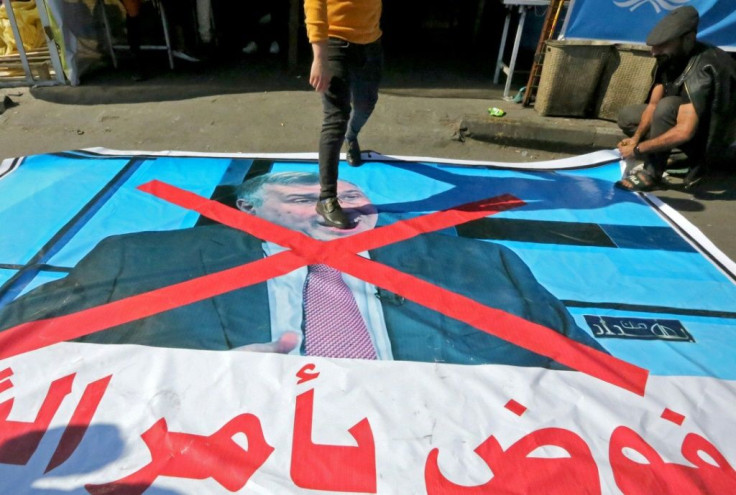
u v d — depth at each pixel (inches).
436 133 146.9
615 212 109.4
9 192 106.2
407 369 67.6
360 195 110.8
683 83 106.2
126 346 68.9
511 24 238.8
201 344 69.8
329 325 74.3
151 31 201.0
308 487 53.5
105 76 186.5
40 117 152.3
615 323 77.9
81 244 90.2
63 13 166.4
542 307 80.3
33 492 52.1
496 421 61.1
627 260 93.4
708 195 119.9
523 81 194.5
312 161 124.3
